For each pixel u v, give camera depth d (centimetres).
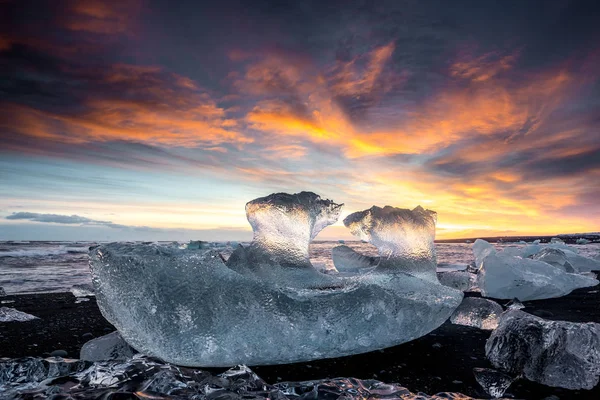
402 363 218
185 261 199
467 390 181
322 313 211
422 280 264
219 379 156
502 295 432
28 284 596
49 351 246
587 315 345
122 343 217
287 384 160
